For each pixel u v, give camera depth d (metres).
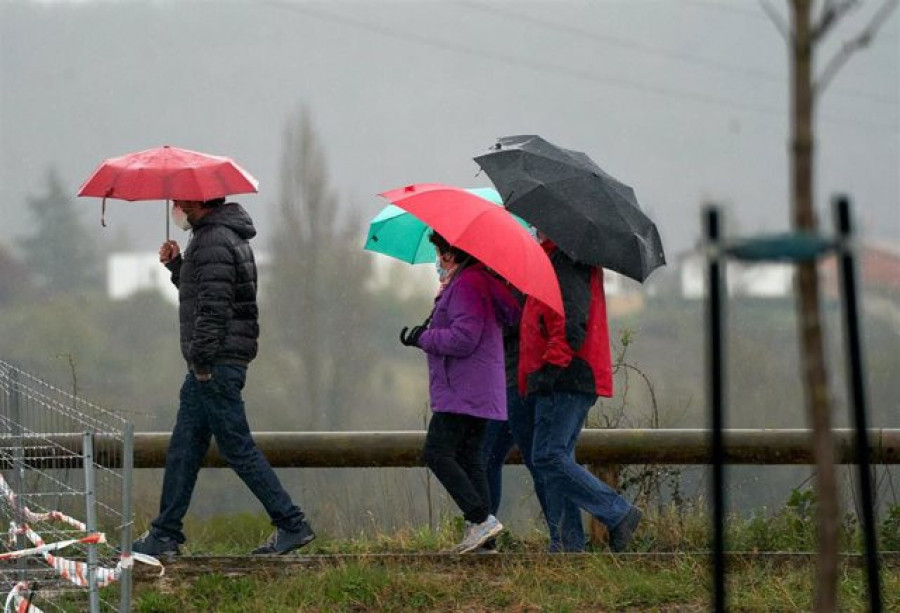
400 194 22.41
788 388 49.34
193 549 26.11
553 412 22.83
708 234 10.83
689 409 28.44
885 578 21.75
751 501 26.69
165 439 25.31
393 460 25.42
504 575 22.16
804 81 9.84
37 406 20.69
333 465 25.47
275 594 21.06
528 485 28.14
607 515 22.91
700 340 42.16
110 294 112.56
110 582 18.69
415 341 22.77
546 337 22.56
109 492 21.39
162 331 105.19
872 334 53.53
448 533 26.11
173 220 22.94
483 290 22.50
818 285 9.93
